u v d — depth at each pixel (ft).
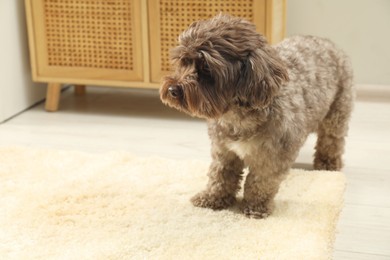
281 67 5.67
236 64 5.62
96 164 6.88
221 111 5.71
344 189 6.47
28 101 8.57
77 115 8.32
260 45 5.66
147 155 7.20
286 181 6.53
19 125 8.00
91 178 6.61
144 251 5.64
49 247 5.68
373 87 8.90
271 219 5.99
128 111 8.45
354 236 5.91
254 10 7.63
